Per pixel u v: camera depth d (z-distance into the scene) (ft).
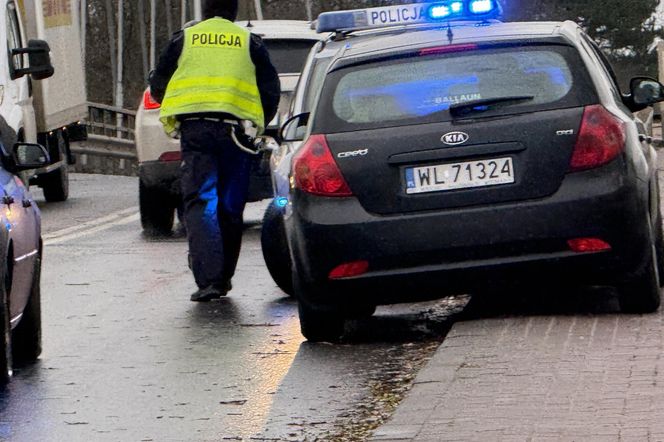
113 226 114.11
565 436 36.70
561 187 51.85
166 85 70.13
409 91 53.57
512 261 51.96
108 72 401.70
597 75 53.93
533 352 47.34
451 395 42.27
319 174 52.75
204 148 68.74
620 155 52.01
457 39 54.90
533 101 52.65
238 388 48.65
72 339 59.62
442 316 61.26
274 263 68.08
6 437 42.86
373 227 52.11
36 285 55.01
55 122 143.13
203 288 68.69
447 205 52.06
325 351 54.54
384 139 52.54
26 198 54.80
